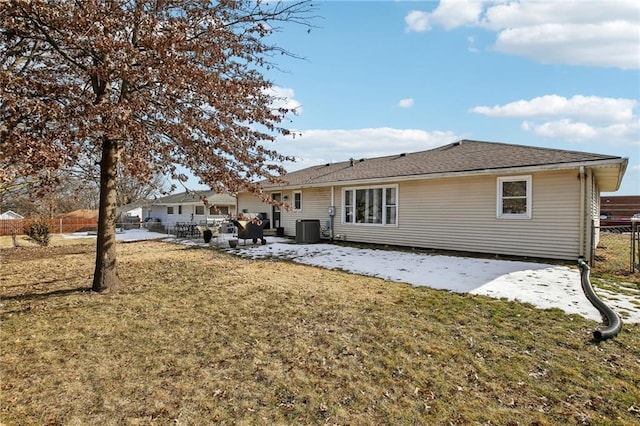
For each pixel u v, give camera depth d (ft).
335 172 56.03
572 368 11.75
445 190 38.17
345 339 14.30
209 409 9.89
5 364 12.45
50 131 13.91
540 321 15.81
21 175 13.58
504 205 34.12
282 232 59.11
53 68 18.39
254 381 11.33
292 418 9.50
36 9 13.14
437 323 15.79
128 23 15.64
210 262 33.06
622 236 59.98
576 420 9.23
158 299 20.18
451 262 30.83
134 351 13.48
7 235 78.74
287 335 14.82
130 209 124.57
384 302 18.99
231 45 17.78
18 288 23.34
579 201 29.73
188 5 17.97
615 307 17.67
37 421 9.34
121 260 35.01
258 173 20.16
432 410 9.75
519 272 26.04
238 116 18.39
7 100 12.25
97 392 10.72
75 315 17.51
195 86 16.26
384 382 11.18
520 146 39.45
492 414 9.53
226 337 14.70
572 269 26.99
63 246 53.42
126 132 15.06
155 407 9.98
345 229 48.73
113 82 16.90
